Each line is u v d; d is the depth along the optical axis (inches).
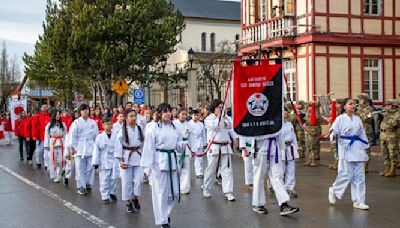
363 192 403.9
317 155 742.5
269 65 390.9
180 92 1412.4
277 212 398.3
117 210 424.8
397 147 575.8
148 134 348.5
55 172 607.2
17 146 1245.1
